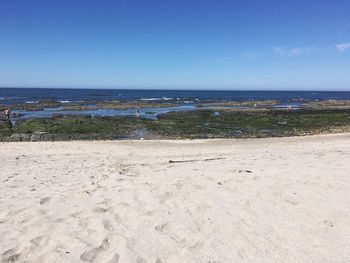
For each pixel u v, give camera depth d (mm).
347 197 5746
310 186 6367
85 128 24047
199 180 7035
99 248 4230
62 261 3908
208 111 37438
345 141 17672
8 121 25359
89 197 6242
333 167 8047
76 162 11461
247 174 7520
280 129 24953
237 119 29766
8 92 109625
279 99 81688
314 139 19094
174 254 4098
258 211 5297
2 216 5355
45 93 104375
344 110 39562
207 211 5348
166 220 5062
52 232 4691
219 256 4047
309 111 38469
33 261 3963
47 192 6730
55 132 22609
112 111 41688
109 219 5121
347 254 4012
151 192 6320
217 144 17547
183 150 15438
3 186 7473
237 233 4609
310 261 3896
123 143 18000
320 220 4906
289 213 5188
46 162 11523
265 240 4402
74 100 63906
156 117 33156
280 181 6750
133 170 8930
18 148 15867
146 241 4410
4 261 3943
